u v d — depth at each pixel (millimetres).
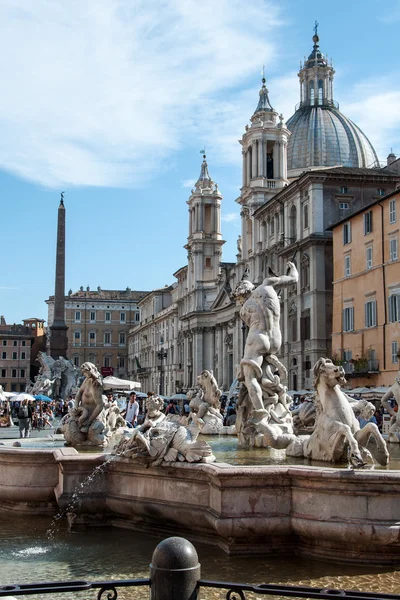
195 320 105000
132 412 24562
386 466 8930
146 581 4379
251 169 77125
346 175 59094
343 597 4152
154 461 8891
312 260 59000
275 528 7812
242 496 7863
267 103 77688
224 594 6672
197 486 8508
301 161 84188
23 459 10625
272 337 12266
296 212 63125
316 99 90062
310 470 7648
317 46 93250
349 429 9000
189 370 108062
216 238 108500
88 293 165750
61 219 59844
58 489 10125
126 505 9375
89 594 6773
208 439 14148
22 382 128375
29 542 8961
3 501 11031
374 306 50438
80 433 12836
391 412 14633
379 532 7301
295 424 13570
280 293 65250
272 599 6500
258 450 11219
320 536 7586
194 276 108250
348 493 7457
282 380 12328
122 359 162375
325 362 9633
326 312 58562
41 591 4285
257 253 72125
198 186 110188
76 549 8531
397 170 63531
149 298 145375
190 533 8758
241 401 12281
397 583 6910
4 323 137125
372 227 50906
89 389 13008
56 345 59094
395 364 47562
